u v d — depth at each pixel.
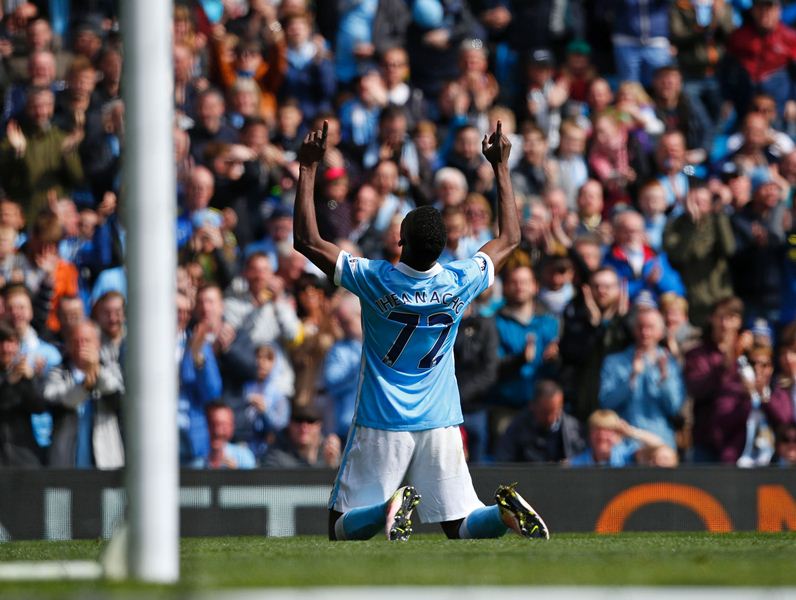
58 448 24.86
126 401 10.16
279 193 31.23
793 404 28.47
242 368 26.75
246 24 35.09
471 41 35.84
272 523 23.19
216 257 28.70
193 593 8.70
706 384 27.72
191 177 29.17
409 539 17.97
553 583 9.80
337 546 14.75
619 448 27.03
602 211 32.66
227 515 23.03
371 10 36.38
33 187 30.33
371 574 10.60
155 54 10.27
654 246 31.88
